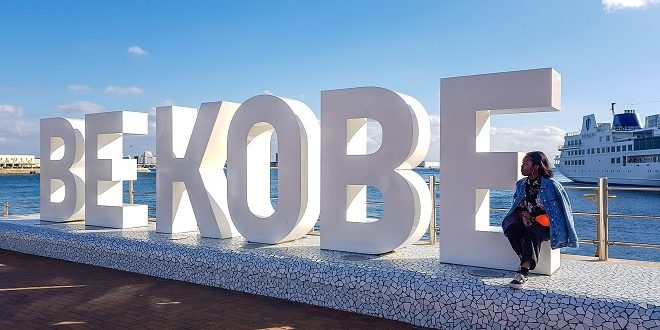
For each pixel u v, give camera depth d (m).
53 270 8.45
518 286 5.02
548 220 5.30
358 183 6.90
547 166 5.42
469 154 6.07
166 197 9.03
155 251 7.95
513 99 5.73
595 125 56.50
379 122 6.70
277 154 7.61
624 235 27.34
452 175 6.21
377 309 5.80
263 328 5.47
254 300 6.54
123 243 8.42
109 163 9.78
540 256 5.59
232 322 5.69
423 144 6.80
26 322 5.76
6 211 12.85
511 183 5.77
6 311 6.18
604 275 5.55
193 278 7.48
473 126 6.05
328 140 7.18
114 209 9.84
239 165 8.01
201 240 8.24
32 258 9.54
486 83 5.93
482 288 5.16
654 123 51.66
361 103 6.84
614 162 53.38
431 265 6.14
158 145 9.13
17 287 7.34
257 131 8.23
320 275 6.25
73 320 5.82
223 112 8.50
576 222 30.95
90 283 7.53
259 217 7.82
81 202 10.75
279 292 6.61
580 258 6.81
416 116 6.71
